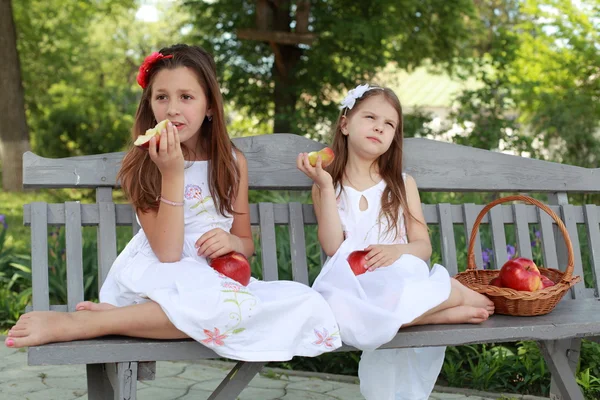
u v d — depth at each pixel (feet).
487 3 49.47
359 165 8.81
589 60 31.50
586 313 7.99
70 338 6.08
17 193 38.55
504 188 9.95
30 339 5.84
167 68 7.35
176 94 7.30
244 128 41.50
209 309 6.21
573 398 7.73
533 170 10.12
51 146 45.39
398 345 6.83
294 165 9.05
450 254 9.39
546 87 31.76
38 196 37.40
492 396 9.94
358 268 7.83
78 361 5.86
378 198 8.68
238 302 6.31
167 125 6.62
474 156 9.87
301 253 8.75
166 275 6.72
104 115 48.55
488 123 25.22
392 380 7.88
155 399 9.64
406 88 58.23
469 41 39.78
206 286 6.42
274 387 10.28
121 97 53.98
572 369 8.98
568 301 8.92
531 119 29.48
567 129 27.96
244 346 6.31
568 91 30.25
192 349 6.22
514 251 12.88
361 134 8.52
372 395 7.90
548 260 9.68
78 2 50.34
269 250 8.61
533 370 10.53
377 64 35.94
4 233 16.38
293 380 10.69
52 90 54.54
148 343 6.08
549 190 10.16
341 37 33.76
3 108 39.14
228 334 6.25
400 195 8.70
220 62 36.37
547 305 7.76
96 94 53.52
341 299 6.96
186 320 6.13
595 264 9.87
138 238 7.63
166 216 6.91
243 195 8.17
